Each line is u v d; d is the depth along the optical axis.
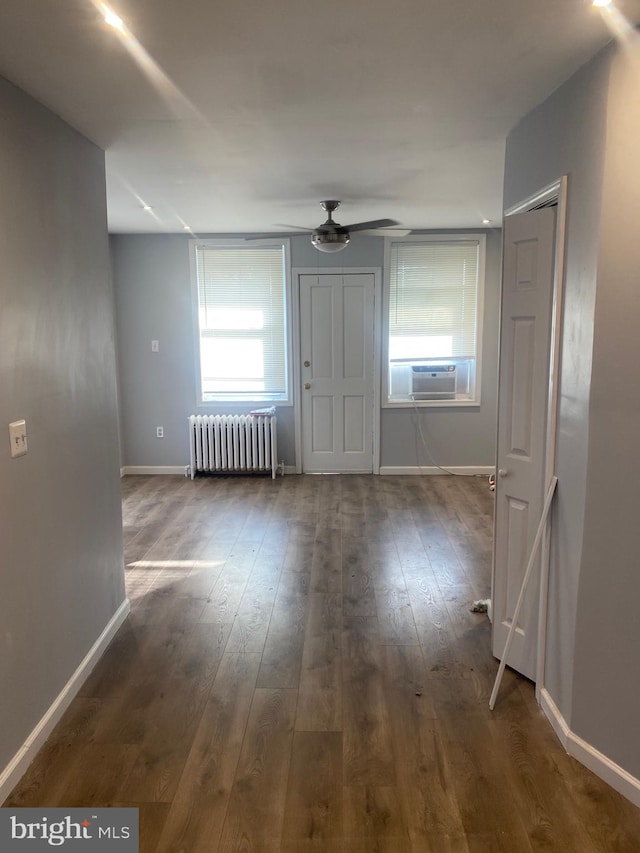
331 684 2.69
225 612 3.37
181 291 6.23
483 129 2.82
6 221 2.09
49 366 2.41
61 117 2.54
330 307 6.23
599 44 1.96
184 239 6.15
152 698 2.60
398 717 2.47
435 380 6.32
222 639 3.08
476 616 3.32
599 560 2.07
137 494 5.76
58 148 2.53
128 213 4.94
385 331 6.25
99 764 2.21
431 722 2.44
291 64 2.09
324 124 2.72
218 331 6.34
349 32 1.87
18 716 2.15
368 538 4.54
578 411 2.17
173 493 5.79
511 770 2.17
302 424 6.44
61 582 2.50
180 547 4.39
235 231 5.99
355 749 2.28
